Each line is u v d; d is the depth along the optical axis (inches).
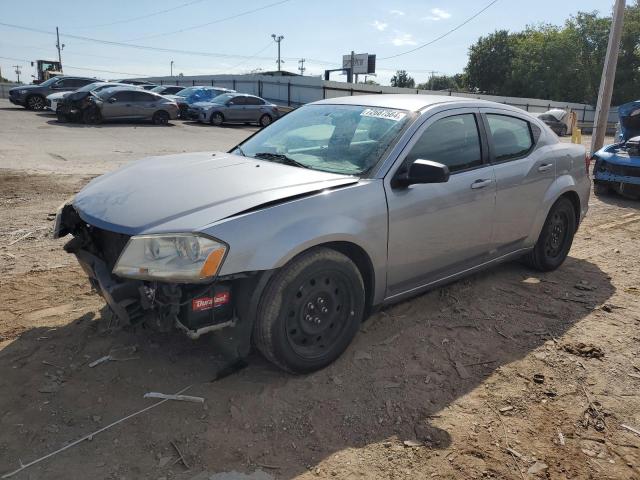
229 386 122.8
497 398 124.0
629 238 263.7
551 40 2028.8
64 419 109.3
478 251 168.4
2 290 169.6
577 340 152.6
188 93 1107.3
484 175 163.0
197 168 141.1
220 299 113.7
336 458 102.9
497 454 105.7
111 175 145.3
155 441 104.6
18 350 133.2
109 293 112.9
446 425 113.6
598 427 115.2
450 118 157.5
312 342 128.3
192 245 106.9
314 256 121.0
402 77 3430.1
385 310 165.6
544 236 196.9
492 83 2480.3
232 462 100.4
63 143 593.9
